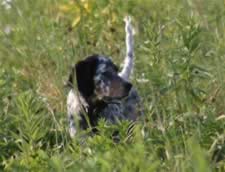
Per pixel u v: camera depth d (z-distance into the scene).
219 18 31.20
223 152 22.67
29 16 32.91
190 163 20.25
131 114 25.06
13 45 30.41
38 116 23.22
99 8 31.50
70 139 24.56
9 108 26.11
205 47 29.17
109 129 22.02
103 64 23.91
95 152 20.75
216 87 26.20
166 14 31.59
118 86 23.59
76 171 19.39
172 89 25.11
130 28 27.22
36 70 28.58
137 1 32.44
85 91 24.02
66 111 26.03
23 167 20.88
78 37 30.27
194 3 32.31
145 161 19.59
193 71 25.03
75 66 24.14
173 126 23.22
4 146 23.44
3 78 26.91
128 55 26.91
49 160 20.73
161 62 26.00
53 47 29.19
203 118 24.25
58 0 33.47
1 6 34.16
